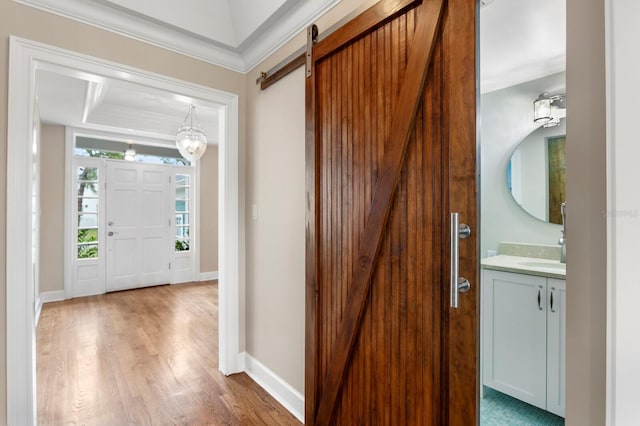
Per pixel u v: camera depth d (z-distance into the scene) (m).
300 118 1.92
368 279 1.37
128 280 5.01
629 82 0.61
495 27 1.55
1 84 1.60
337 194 1.55
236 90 2.45
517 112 1.99
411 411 1.22
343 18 1.55
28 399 1.62
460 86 1.06
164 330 3.25
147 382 2.24
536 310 1.73
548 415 1.76
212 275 5.85
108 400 2.02
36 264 3.55
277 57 2.13
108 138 4.75
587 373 0.77
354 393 1.46
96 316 3.68
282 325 2.07
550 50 1.70
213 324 3.44
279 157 2.11
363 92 1.42
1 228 1.59
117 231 4.91
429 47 1.15
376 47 1.36
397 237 1.27
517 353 1.80
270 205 2.20
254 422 1.83
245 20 2.12
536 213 1.98
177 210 5.60
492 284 1.91
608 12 0.64
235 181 2.44
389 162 1.29
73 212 4.52
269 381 2.16
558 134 1.89
